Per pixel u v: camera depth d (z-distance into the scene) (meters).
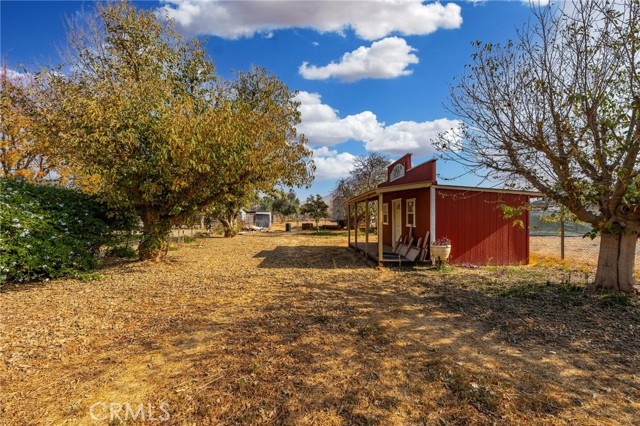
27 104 11.26
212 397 2.75
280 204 46.88
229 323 4.62
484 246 9.78
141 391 2.86
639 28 4.76
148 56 12.67
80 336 4.15
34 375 3.16
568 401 2.65
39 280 7.49
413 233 11.02
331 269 9.36
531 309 5.04
